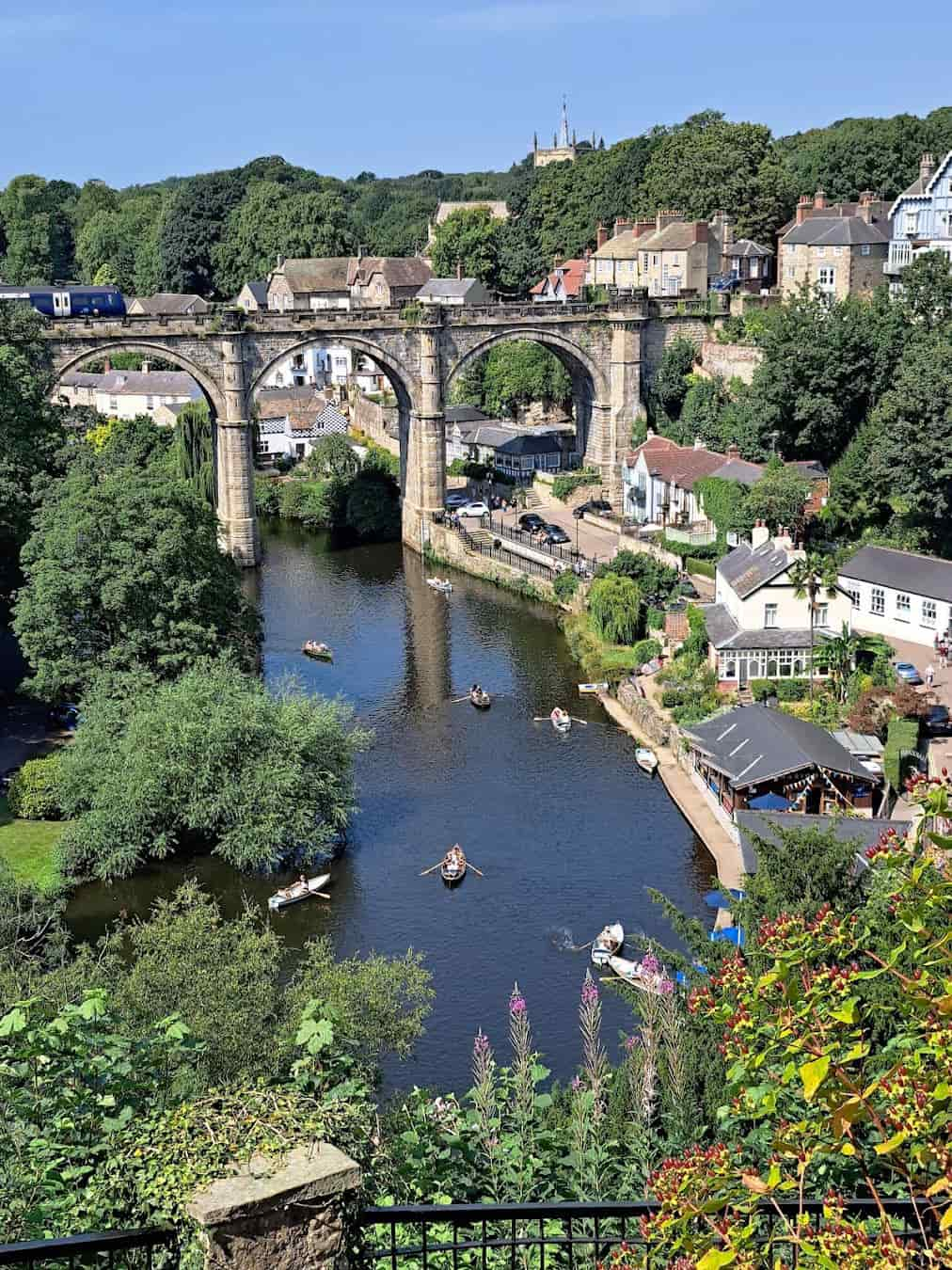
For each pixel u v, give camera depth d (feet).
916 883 66.08
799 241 473.26
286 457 575.38
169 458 485.97
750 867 208.85
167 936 141.90
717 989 75.61
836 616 290.35
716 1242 60.90
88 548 256.32
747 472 376.07
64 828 232.53
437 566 433.89
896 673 271.08
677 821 244.63
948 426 311.47
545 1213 56.29
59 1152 70.79
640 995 126.11
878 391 374.84
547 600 386.52
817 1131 62.59
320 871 227.20
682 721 276.00
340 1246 52.60
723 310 473.67
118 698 245.45
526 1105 96.17
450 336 446.19
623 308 462.19
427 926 208.95
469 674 327.47
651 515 422.82
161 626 256.93
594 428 482.69
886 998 86.22
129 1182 60.13
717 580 319.06
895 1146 56.59
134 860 222.28
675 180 556.51
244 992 131.64
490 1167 87.20
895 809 227.61
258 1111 55.98
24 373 325.01
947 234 419.33
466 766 271.69
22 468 299.58
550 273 650.84
